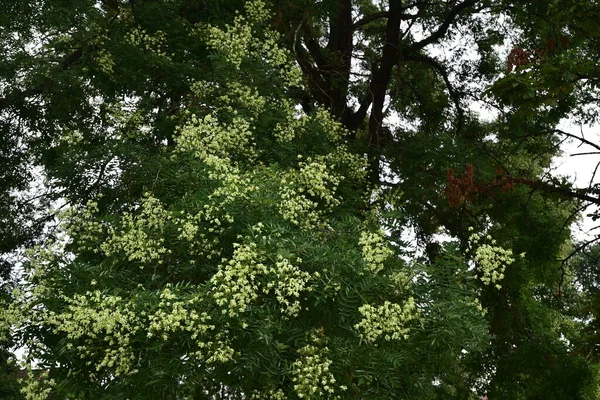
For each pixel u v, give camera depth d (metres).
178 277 6.92
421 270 6.21
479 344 6.15
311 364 5.77
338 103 12.79
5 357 9.61
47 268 6.64
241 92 8.77
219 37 9.37
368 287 6.00
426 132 13.73
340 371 5.93
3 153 11.62
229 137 7.73
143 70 9.51
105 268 6.79
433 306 5.96
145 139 9.23
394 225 6.92
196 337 6.01
